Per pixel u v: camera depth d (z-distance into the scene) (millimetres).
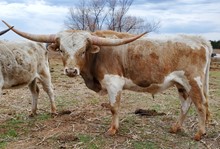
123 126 6125
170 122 6531
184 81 5516
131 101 8438
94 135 5660
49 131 5926
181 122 5941
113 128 5668
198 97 5496
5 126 6273
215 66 20328
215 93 10023
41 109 7496
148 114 6961
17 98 8617
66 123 6332
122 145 5324
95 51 5328
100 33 5668
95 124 6234
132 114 7035
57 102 8203
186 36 5562
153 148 5262
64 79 12289
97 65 5539
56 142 5426
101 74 5527
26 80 6492
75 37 5250
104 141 5438
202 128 5590
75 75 5230
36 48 6738
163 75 5480
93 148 5207
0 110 7414
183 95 5879
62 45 5250
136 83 5605
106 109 7520
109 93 5531
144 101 8469
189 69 5461
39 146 5316
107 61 5504
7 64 6113
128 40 5273
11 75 6211
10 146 5336
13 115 7020
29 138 5648
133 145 5336
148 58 5477
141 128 6086
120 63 5539
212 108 7828
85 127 6047
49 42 5512
